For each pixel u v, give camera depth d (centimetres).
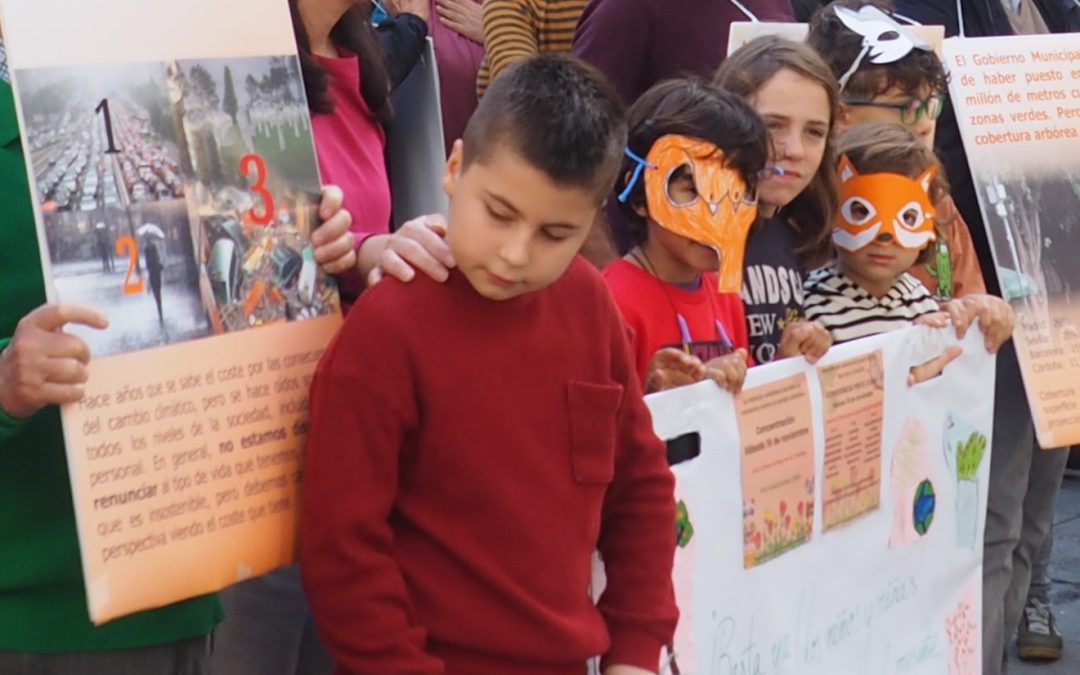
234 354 196
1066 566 524
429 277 201
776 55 297
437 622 203
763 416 266
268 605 266
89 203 181
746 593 266
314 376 200
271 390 201
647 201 260
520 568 204
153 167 188
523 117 190
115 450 182
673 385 254
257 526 199
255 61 203
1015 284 345
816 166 300
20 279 197
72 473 178
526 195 190
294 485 204
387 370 196
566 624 206
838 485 287
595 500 213
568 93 193
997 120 353
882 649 307
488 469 201
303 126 209
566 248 197
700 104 260
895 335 299
